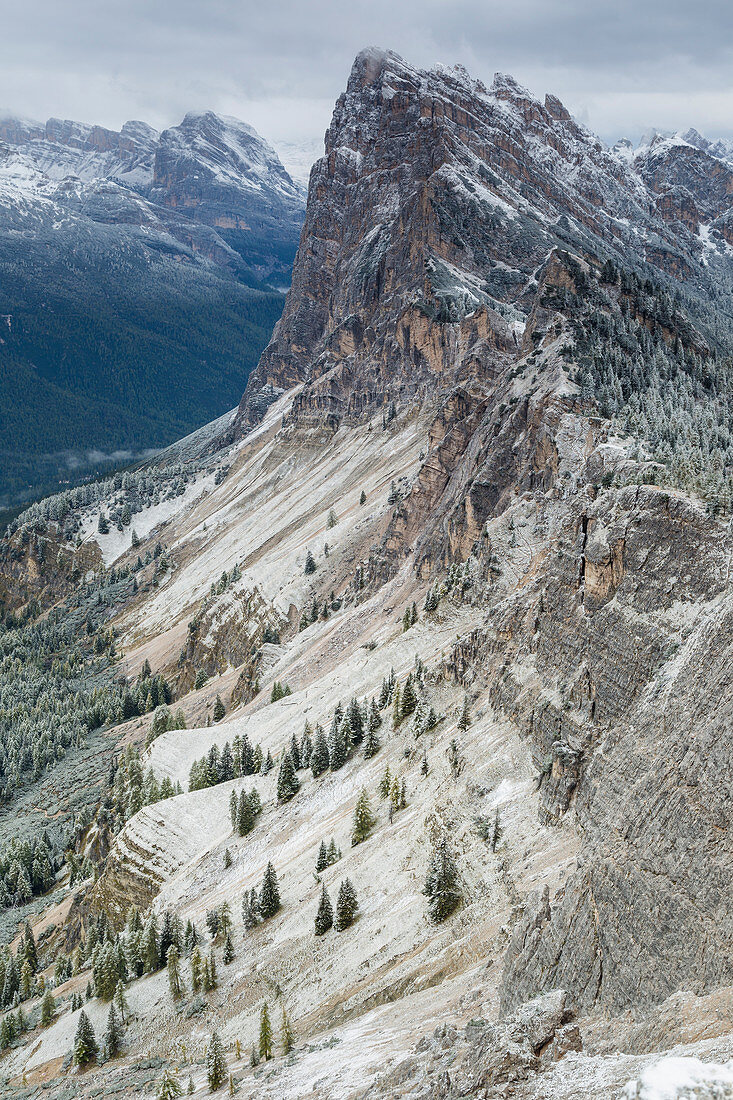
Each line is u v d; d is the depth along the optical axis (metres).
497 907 64.75
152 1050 92.56
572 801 67.75
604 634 70.19
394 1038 56.31
